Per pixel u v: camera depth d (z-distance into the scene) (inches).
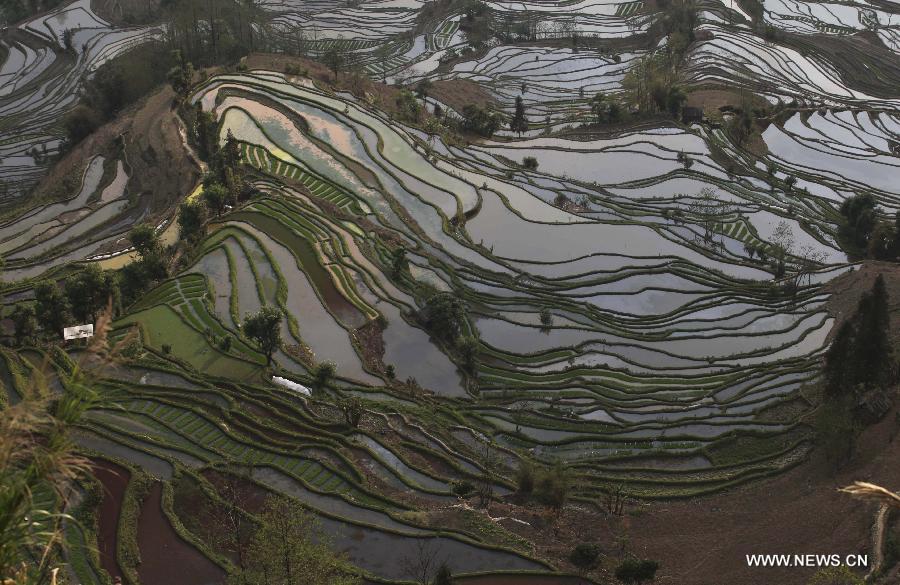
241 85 5093.5
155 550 1777.8
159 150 4485.7
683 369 3011.8
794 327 3275.1
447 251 3703.3
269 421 2373.3
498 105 5880.9
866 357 2416.3
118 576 1688.0
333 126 4719.5
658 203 4377.5
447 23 7445.9
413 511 1988.2
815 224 4249.5
